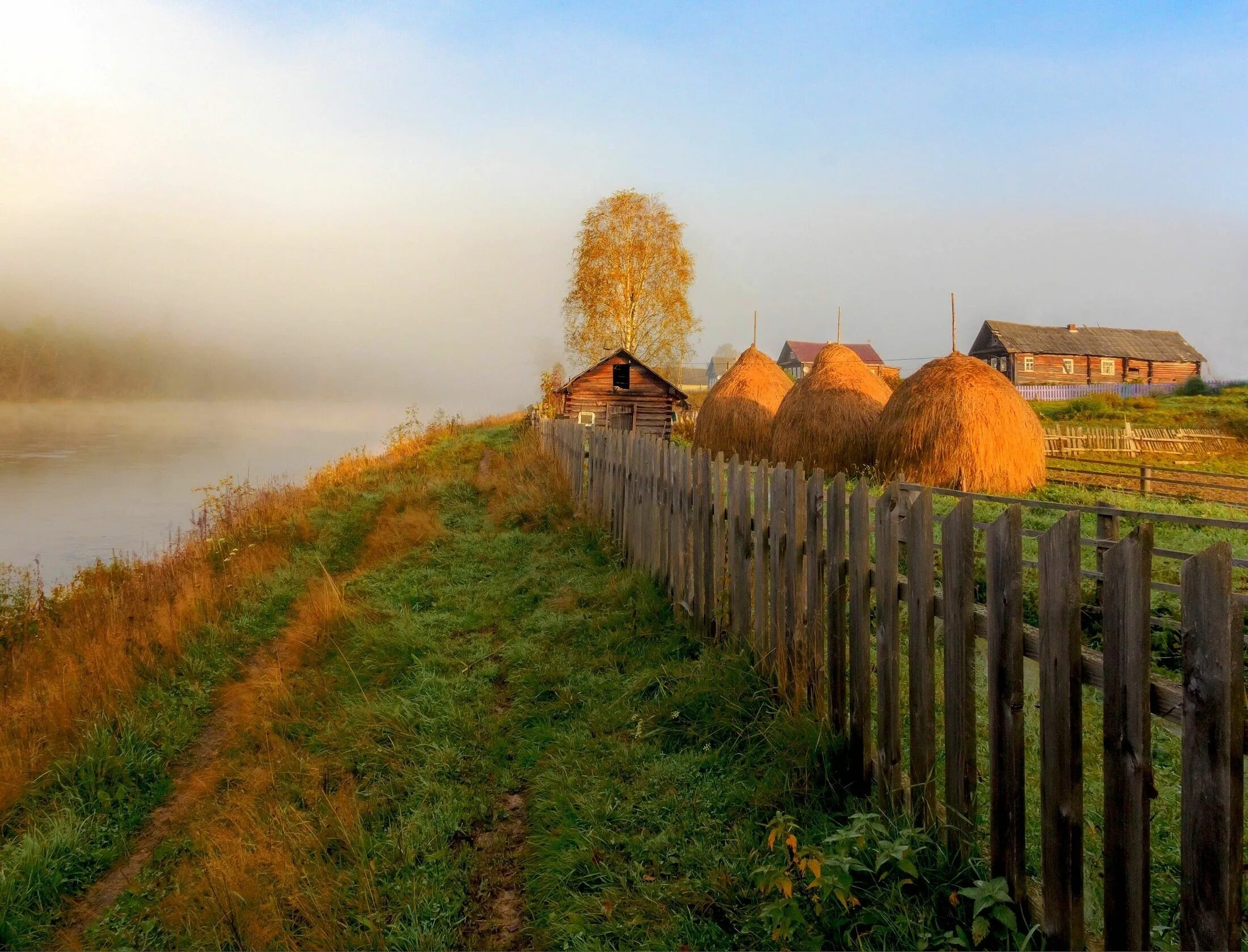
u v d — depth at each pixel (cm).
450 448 2312
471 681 506
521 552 883
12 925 312
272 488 1546
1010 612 240
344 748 425
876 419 1504
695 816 326
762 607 428
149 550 1303
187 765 452
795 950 245
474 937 279
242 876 312
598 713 431
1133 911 198
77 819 387
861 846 266
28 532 1600
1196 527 797
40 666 616
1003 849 245
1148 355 4312
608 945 261
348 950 275
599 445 934
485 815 355
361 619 639
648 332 3797
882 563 307
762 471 427
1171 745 376
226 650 630
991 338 4325
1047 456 1892
